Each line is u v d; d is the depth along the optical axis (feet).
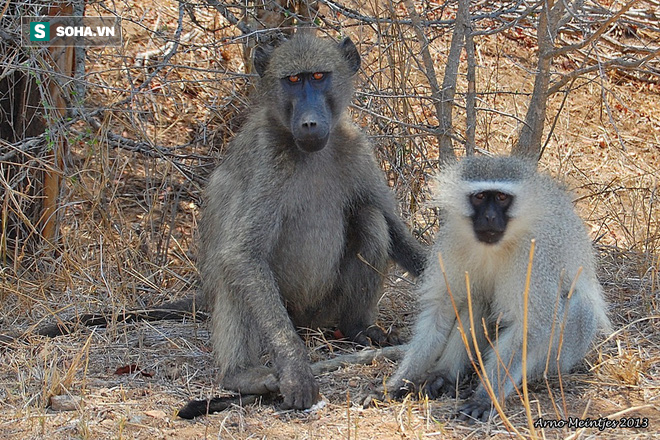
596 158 32.40
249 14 26.03
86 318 21.22
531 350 16.02
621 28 36.42
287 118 18.52
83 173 25.11
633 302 21.25
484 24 32.48
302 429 15.44
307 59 18.44
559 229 16.44
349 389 17.39
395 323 21.63
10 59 23.81
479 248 16.48
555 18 22.77
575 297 16.78
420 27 23.81
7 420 15.62
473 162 16.66
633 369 16.94
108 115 24.75
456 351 17.35
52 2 24.70
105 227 24.23
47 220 24.11
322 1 24.56
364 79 26.14
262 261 18.40
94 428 15.28
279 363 16.97
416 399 16.72
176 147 26.48
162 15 33.22
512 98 32.89
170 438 14.96
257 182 18.54
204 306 20.97
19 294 21.57
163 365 18.81
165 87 29.30
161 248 25.64
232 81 27.25
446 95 23.68
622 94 36.04
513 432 14.84
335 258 19.81
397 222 20.77
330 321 21.34
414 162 25.04
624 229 25.18
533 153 23.52
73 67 26.27
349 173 19.66
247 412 16.44
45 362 17.78
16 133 25.57
